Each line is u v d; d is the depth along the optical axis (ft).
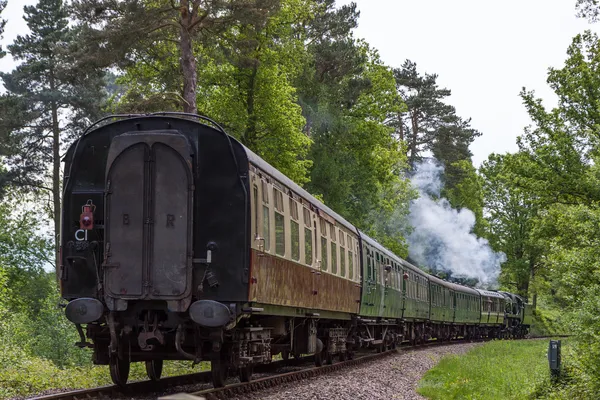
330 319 64.75
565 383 50.21
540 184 109.50
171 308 36.60
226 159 38.06
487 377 62.39
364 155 168.55
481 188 266.36
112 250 37.09
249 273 37.60
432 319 123.03
